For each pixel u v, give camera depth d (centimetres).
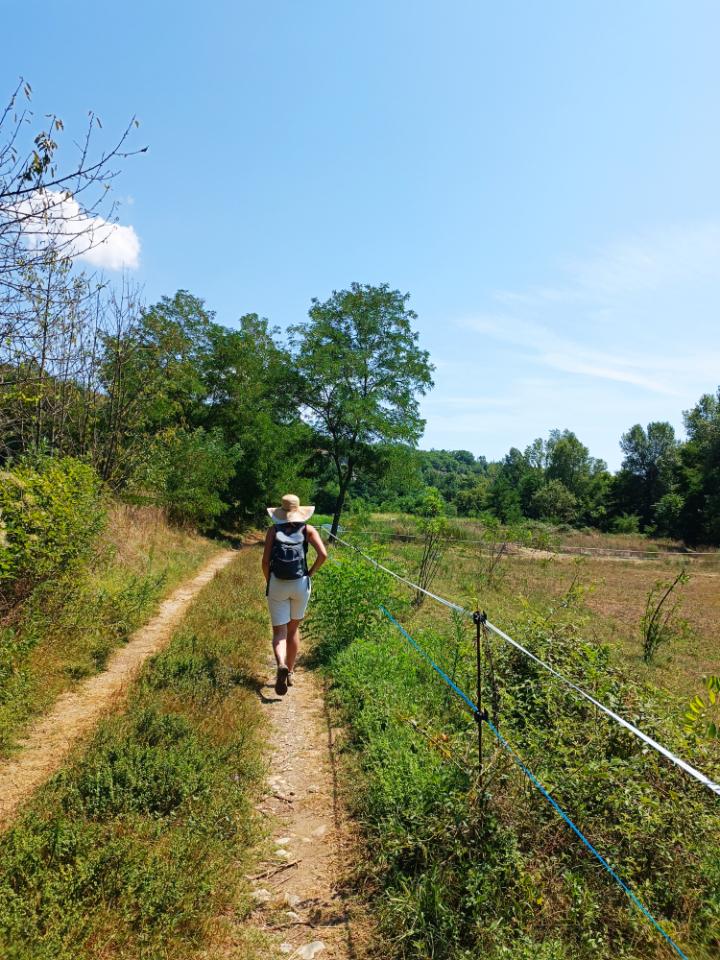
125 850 312
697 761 383
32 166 430
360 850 350
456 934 275
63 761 412
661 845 320
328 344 3053
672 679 772
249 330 3794
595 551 3494
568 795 356
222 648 701
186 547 1703
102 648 668
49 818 337
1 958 237
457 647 622
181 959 259
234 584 1175
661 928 271
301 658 755
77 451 1154
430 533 1287
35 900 267
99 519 837
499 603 1181
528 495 7225
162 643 748
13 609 616
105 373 1191
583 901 290
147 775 385
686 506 5394
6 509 630
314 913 302
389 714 503
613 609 1390
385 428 2989
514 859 308
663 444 7062
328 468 3522
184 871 306
